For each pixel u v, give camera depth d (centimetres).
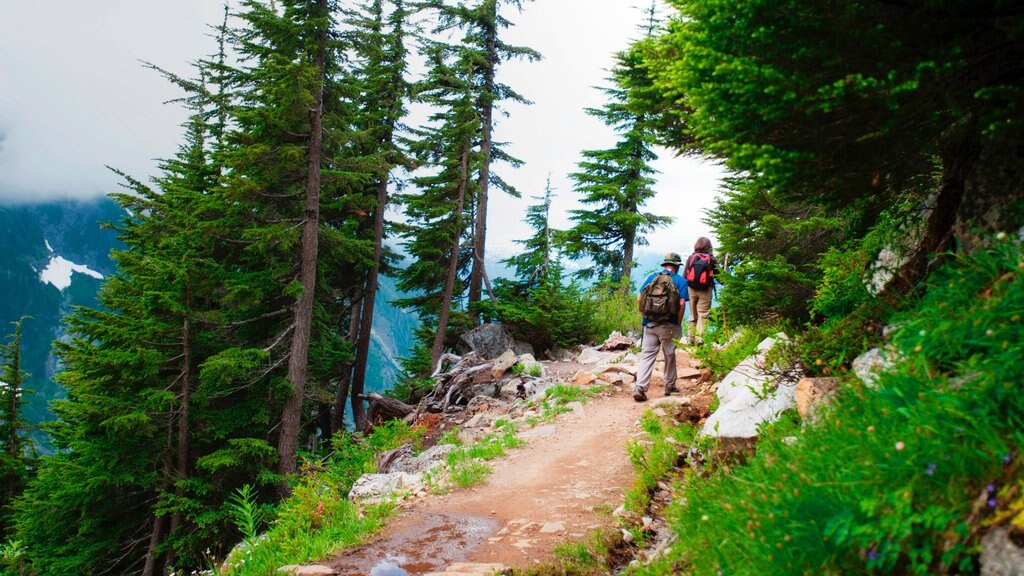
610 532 513
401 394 2270
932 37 291
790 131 327
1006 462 212
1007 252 295
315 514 631
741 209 834
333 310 2550
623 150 2625
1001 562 190
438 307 2447
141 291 1723
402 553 517
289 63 1435
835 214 726
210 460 1459
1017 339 247
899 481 234
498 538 533
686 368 1120
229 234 1742
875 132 309
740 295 845
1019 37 278
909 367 289
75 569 1583
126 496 1658
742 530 295
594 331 1959
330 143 1852
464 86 2367
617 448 775
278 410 1767
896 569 226
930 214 430
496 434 998
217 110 2269
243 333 1839
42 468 1752
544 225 2709
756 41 312
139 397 1590
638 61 526
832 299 496
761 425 446
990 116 290
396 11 2439
